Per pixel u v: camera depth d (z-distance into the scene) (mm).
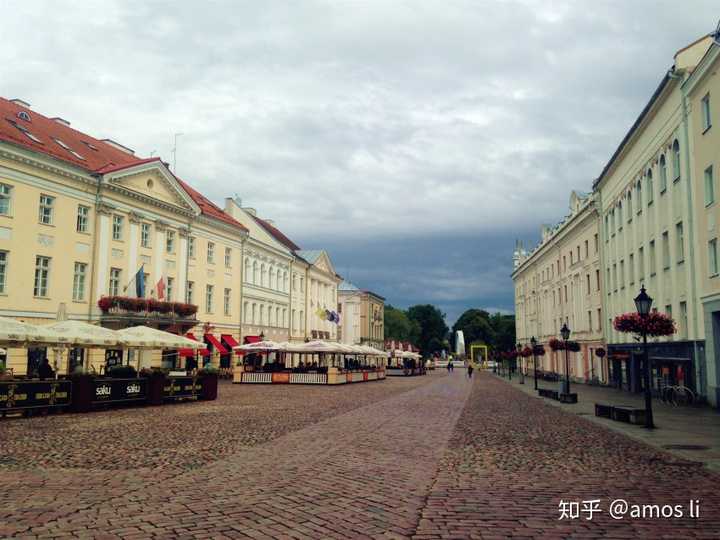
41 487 8641
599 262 46844
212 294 50844
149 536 6277
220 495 8156
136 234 40875
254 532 6441
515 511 7500
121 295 39344
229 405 24328
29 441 13570
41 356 32469
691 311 27219
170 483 8945
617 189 41469
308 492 8391
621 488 8914
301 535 6363
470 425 17828
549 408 24766
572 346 46531
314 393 32906
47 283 33906
